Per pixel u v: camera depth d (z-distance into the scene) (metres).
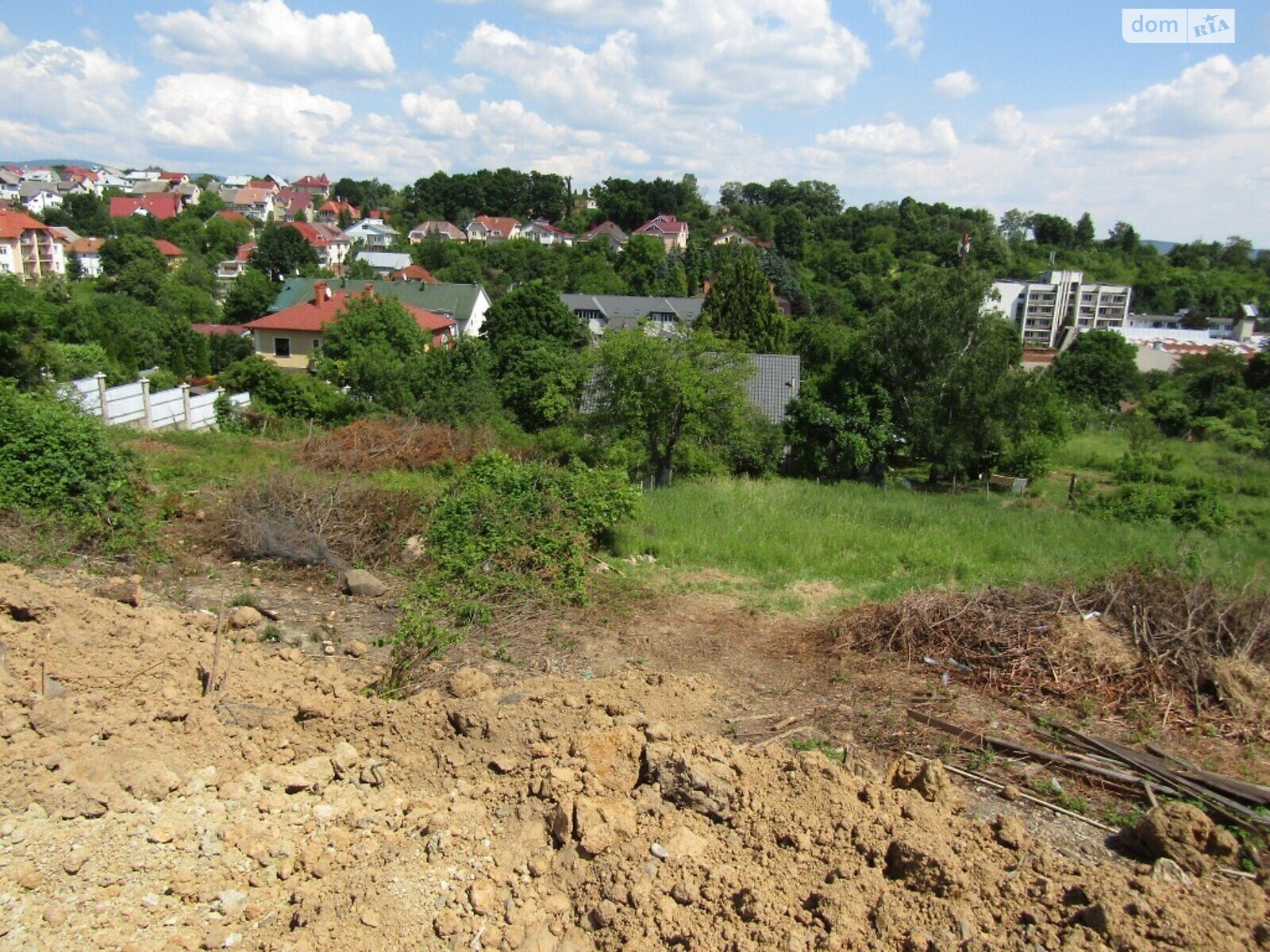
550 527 9.97
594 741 5.47
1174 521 17.92
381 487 11.93
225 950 4.05
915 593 8.79
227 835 4.72
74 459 10.21
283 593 9.12
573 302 59.25
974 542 12.73
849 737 6.44
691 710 6.73
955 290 24.27
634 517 11.63
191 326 44.41
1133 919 4.05
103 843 4.53
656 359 18.69
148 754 5.20
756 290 40.50
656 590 9.88
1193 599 7.93
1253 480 25.45
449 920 4.25
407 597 8.87
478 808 5.11
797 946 3.96
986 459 24.92
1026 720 6.78
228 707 5.91
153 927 4.12
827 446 24.75
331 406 23.38
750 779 5.29
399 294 48.00
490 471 11.06
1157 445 31.27
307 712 5.82
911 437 24.42
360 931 4.18
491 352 29.12
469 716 5.77
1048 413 27.58
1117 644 7.57
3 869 4.27
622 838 4.74
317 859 4.66
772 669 7.79
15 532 9.50
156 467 13.56
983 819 5.35
